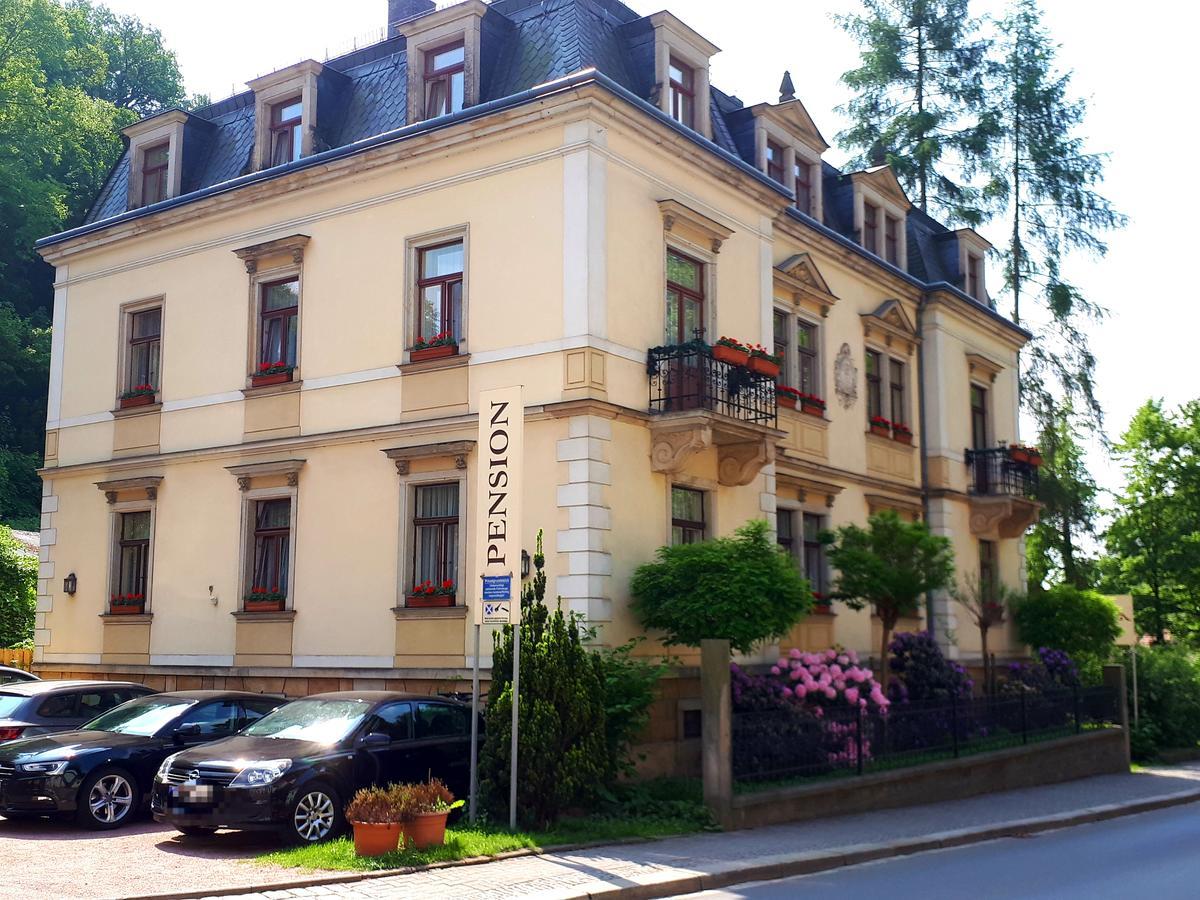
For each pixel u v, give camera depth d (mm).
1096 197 35125
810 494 22828
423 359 18328
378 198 19312
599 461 16625
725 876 11312
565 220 17156
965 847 14203
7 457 41531
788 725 15898
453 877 10703
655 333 18094
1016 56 35969
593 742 13641
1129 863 12789
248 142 22203
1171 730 27156
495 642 13852
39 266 46031
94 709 16125
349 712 13422
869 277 25875
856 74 37000
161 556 21172
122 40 56750
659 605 16484
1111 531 41000
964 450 28547
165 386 21656
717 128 22156
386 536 18406
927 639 22953
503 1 20188
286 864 11039
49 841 12500
